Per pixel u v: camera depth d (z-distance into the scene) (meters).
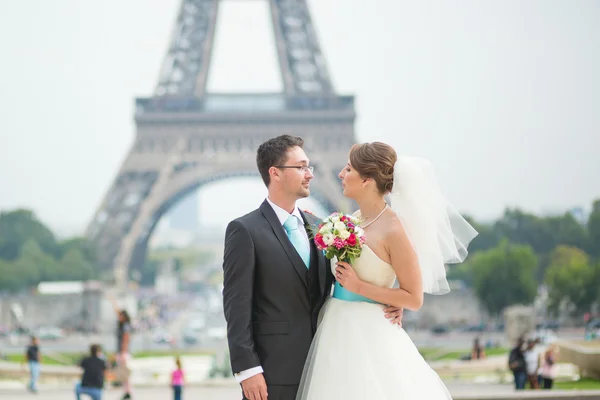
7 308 127.31
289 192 9.31
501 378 40.34
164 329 137.62
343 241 8.85
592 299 117.75
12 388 37.94
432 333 117.75
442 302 130.62
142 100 125.00
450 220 10.00
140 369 62.12
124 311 29.91
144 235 146.75
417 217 9.30
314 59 130.25
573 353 34.88
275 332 8.97
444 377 45.03
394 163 9.38
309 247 9.40
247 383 8.68
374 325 9.02
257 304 9.10
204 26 137.25
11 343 103.88
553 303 121.31
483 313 130.25
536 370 29.34
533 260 125.25
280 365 8.91
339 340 9.00
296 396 8.94
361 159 9.33
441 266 9.42
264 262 9.02
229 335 8.85
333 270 9.33
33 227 168.38
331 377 8.86
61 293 128.50
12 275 148.00
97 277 154.38
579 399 19.62
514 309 77.94
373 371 8.80
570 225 150.00
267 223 9.22
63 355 75.94
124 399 29.17
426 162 9.55
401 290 8.97
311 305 9.20
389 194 9.58
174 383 26.81
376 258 9.06
